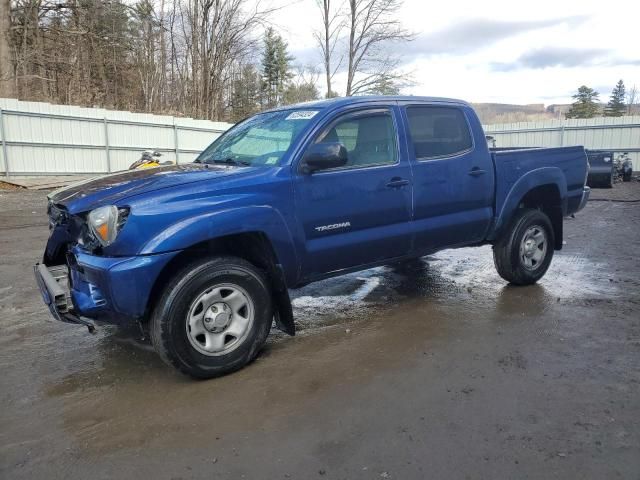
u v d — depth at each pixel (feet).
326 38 111.34
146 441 9.13
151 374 11.87
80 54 96.12
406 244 14.75
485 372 11.48
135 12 100.78
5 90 70.79
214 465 8.39
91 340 13.98
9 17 71.05
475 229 16.37
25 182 54.80
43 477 8.18
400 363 12.08
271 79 182.70
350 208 13.33
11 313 16.16
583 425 9.25
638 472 7.94
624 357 12.15
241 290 11.78
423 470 8.11
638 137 78.13
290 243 12.26
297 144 12.74
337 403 10.28
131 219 10.48
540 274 18.40
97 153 62.44
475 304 16.43
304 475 8.07
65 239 12.87
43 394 10.96
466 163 15.80
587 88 240.12
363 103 14.06
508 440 8.84
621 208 41.65
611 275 19.83
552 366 11.72
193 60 104.83
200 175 12.01
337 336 13.94
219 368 11.50
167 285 11.00
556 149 18.49
